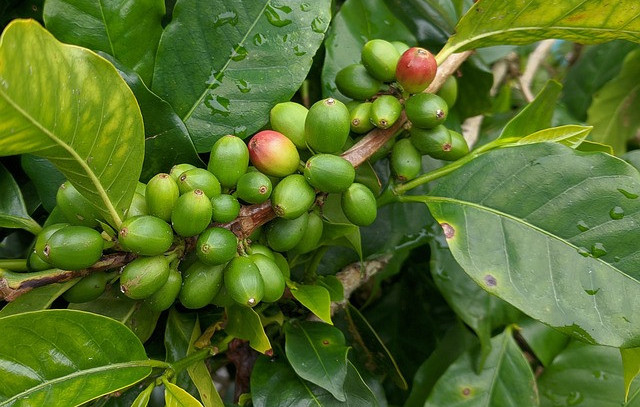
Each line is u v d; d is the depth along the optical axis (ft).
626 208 0.82
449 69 0.98
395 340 1.30
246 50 0.91
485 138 1.25
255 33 0.91
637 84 1.46
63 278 0.75
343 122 0.80
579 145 0.99
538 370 1.25
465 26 0.93
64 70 0.64
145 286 0.72
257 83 0.91
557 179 0.85
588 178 0.84
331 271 1.05
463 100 1.23
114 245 0.77
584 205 0.83
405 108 0.88
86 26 0.87
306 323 0.95
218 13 0.90
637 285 0.80
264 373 0.92
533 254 0.83
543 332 1.16
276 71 0.91
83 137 0.68
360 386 0.90
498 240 0.85
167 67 0.90
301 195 0.78
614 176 0.83
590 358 1.15
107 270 0.78
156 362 0.82
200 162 0.87
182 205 0.72
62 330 0.75
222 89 0.90
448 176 0.89
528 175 0.86
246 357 1.02
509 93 1.58
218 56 0.91
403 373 1.29
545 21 0.91
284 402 0.89
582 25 0.91
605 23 0.90
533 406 1.11
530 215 0.85
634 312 0.79
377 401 0.92
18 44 0.58
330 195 0.89
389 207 1.08
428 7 1.15
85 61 0.65
